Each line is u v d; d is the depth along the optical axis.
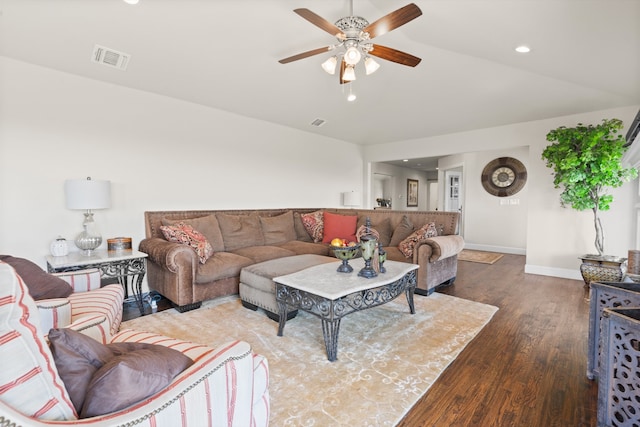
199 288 3.09
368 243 2.45
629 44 2.12
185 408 0.87
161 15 2.54
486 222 6.75
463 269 4.89
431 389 1.79
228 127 4.37
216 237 3.76
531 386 1.82
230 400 1.01
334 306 2.09
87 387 0.84
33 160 2.85
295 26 2.85
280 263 3.09
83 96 3.12
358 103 4.55
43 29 2.52
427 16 2.55
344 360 2.10
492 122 4.79
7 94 2.72
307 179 5.55
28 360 0.70
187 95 3.78
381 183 9.57
